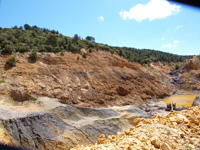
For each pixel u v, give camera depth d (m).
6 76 24.95
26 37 45.19
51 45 44.16
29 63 31.73
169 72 72.44
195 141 4.04
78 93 31.89
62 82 31.75
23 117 14.91
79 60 43.25
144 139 4.10
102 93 35.62
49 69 33.22
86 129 17.56
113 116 24.14
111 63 52.03
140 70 59.09
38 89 26.34
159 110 33.62
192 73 64.19
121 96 39.16
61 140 14.00
